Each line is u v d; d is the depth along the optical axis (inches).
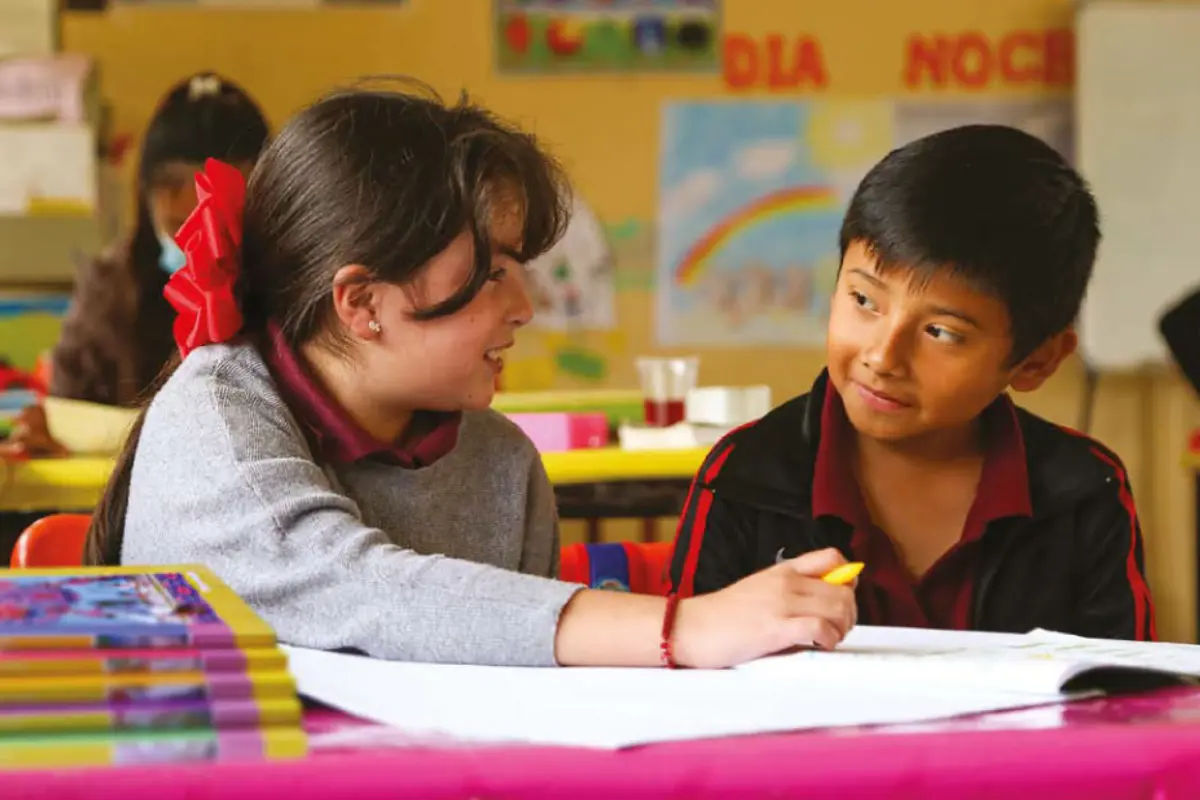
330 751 24.1
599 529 103.0
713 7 182.4
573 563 53.1
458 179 40.5
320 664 32.9
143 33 174.9
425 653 34.8
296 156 42.6
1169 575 184.9
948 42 185.0
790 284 184.5
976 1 185.0
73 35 174.1
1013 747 25.1
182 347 45.2
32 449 88.3
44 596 29.8
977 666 31.0
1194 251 181.2
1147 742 25.5
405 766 23.1
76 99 158.4
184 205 128.7
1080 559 51.1
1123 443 184.9
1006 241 45.1
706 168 183.2
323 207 41.5
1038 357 48.3
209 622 27.7
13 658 25.2
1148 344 181.0
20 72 157.8
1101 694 30.4
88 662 25.3
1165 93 180.4
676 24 181.9
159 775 22.3
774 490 51.4
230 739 23.8
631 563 53.9
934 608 50.6
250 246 43.5
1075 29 181.3
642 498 85.0
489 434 49.0
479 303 41.4
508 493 48.4
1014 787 24.9
